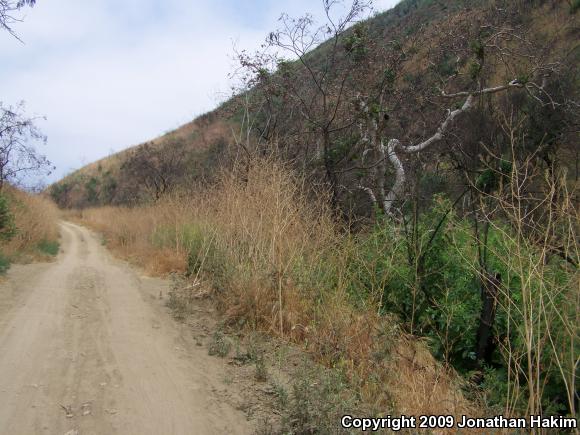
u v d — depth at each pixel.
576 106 8.98
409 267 6.44
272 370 5.21
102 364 5.28
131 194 33.75
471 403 4.36
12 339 5.97
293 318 6.35
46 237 21.42
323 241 7.45
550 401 4.54
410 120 10.82
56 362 5.26
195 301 8.13
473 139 7.13
